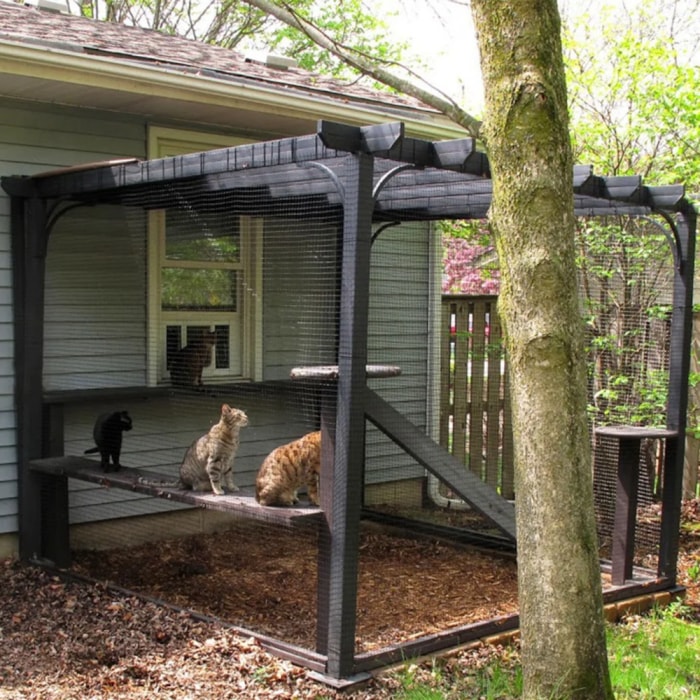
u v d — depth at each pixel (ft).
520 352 11.10
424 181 18.66
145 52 20.92
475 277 35.81
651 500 23.99
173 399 21.80
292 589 18.25
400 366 26.40
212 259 22.24
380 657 13.65
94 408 21.06
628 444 18.02
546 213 10.82
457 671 13.80
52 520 19.10
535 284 10.91
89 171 17.58
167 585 18.43
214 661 13.89
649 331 22.95
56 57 17.42
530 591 11.30
